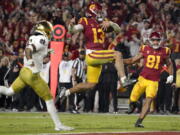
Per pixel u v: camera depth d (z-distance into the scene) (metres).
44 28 21.78
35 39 21.34
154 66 26.17
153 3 53.84
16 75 41.28
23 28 47.69
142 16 51.31
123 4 53.28
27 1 54.91
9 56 43.56
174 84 39.56
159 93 40.31
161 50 26.53
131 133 21.45
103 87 40.59
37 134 20.72
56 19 44.00
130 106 26.98
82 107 44.44
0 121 29.12
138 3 53.41
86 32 23.64
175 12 53.78
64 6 50.94
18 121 29.22
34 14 47.78
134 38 47.53
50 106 22.09
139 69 38.53
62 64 39.88
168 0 55.12
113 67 40.38
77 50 40.31
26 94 41.19
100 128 24.75
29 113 37.53
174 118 34.31
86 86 24.41
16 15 51.34
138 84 26.47
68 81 39.72
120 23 51.38
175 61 42.00
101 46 23.69
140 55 26.61
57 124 22.48
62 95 24.66
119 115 36.78
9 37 48.41
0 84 41.56
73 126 26.06
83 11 48.00
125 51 43.75
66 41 43.28
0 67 41.59
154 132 22.06
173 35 45.72
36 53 21.53
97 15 23.92
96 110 43.47
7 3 54.06
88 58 23.67
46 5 52.50
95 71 24.12
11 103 41.78
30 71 21.45
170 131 23.03
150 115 37.62
